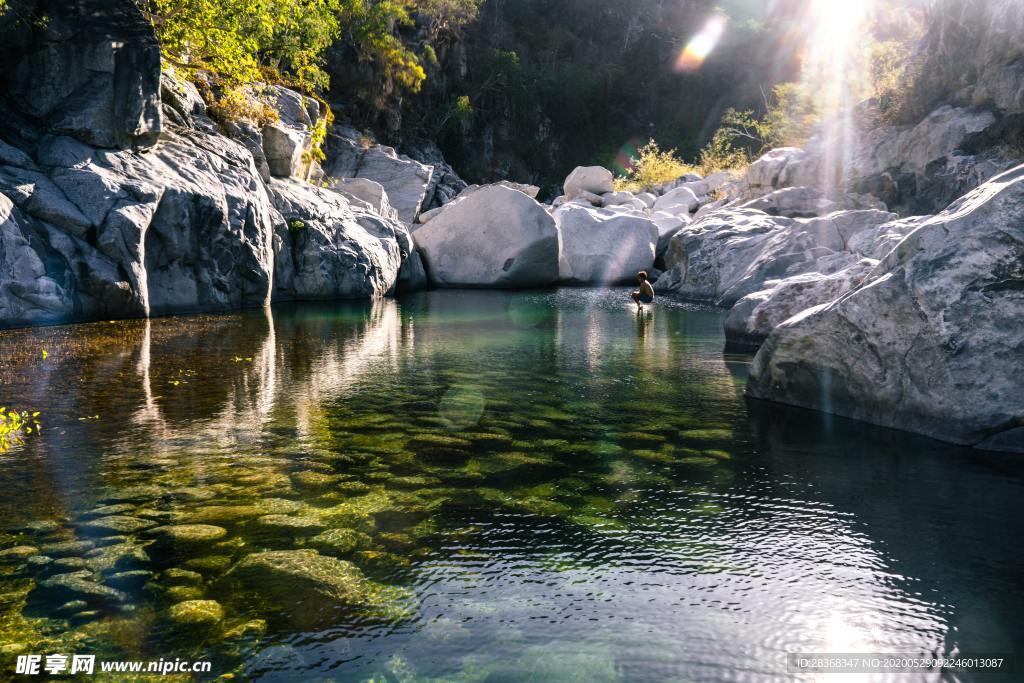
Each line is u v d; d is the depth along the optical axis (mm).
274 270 16547
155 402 7289
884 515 4641
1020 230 5902
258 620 3383
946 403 6164
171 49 17844
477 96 69250
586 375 9000
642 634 3330
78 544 4098
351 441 6137
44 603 3479
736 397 7883
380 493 4965
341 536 4273
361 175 33312
